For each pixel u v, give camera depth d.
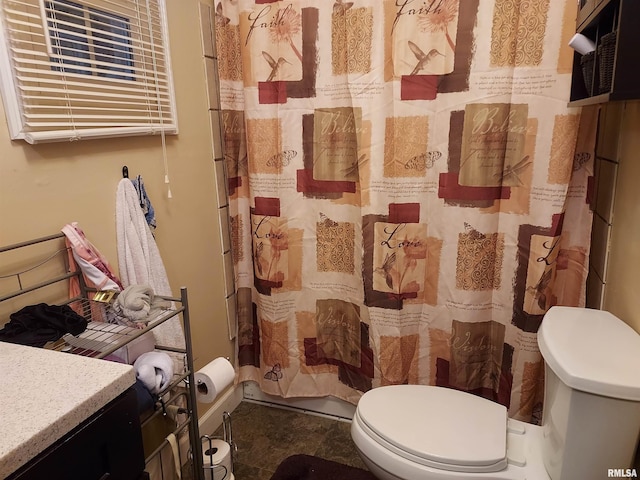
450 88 1.54
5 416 0.66
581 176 1.50
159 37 1.53
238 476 1.70
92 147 1.30
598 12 0.97
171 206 1.65
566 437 1.06
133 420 0.83
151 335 1.28
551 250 1.50
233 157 1.93
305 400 2.08
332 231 1.84
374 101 1.61
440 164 1.61
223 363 1.52
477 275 1.65
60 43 1.19
